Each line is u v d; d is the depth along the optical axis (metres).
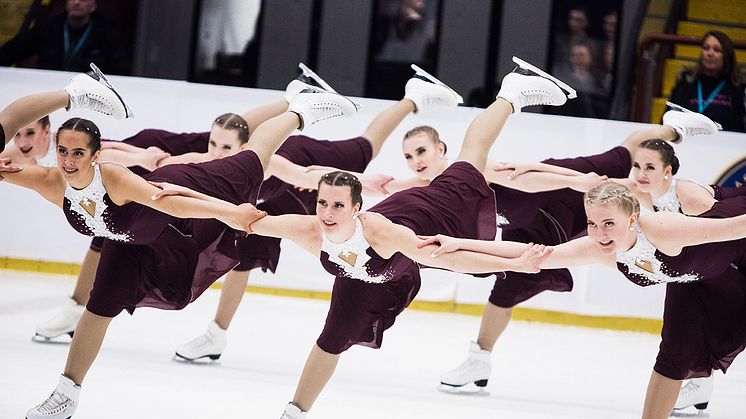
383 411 9.03
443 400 9.73
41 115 8.70
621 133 14.08
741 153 14.13
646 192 10.21
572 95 10.27
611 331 14.43
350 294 8.23
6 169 7.98
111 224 8.09
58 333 10.94
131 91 14.68
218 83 16.89
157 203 8.05
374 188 11.50
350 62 16.88
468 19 16.61
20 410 7.97
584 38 16.47
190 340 11.77
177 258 8.79
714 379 11.84
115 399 8.60
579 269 14.48
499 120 9.83
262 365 10.71
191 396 8.97
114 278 8.20
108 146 12.30
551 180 10.74
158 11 16.61
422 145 10.99
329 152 11.49
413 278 8.74
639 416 9.51
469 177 9.20
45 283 14.54
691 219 7.75
